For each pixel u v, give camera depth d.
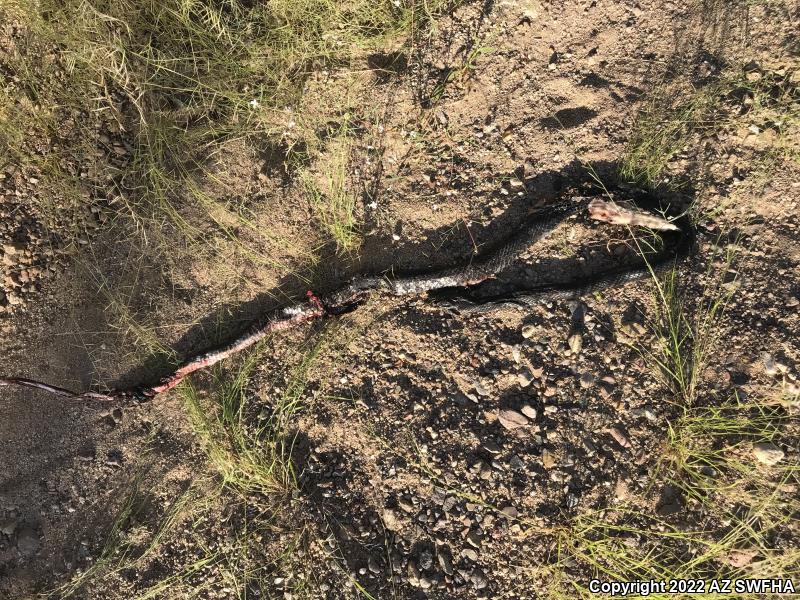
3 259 3.05
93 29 3.05
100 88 3.12
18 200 3.08
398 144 3.09
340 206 3.08
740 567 2.57
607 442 2.74
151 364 3.09
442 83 3.08
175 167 3.12
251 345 3.07
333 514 2.81
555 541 2.67
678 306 2.83
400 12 3.12
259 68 3.15
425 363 2.92
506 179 3.03
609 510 2.68
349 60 3.12
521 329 2.89
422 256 3.07
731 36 2.90
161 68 3.09
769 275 2.79
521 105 3.04
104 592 2.86
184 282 3.11
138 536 2.90
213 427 2.97
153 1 3.11
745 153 2.86
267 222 3.11
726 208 2.87
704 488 2.66
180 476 2.98
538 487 2.70
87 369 3.08
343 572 2.72
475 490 2.73
